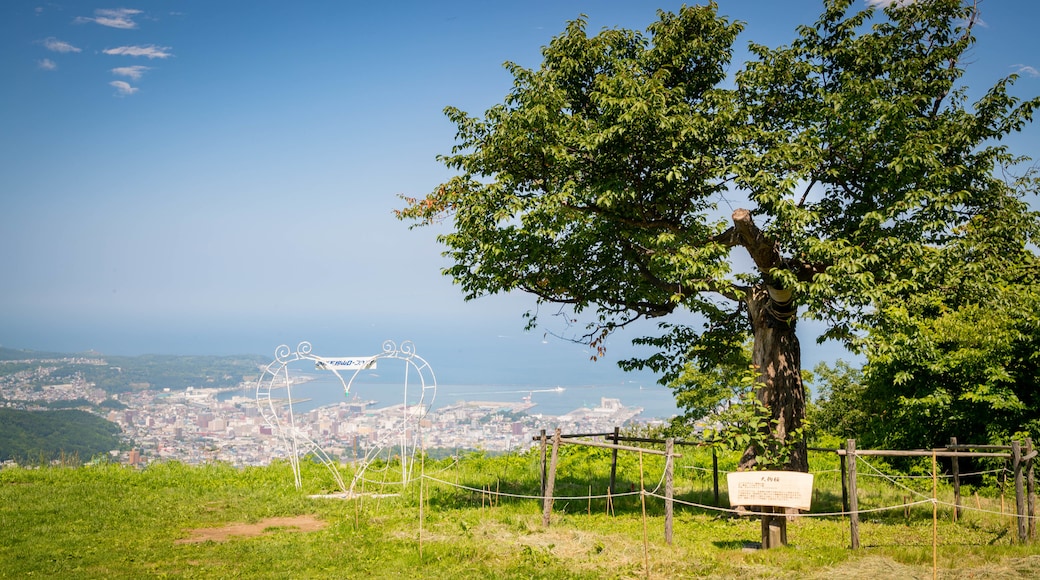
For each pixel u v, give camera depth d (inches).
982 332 773.9
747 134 554.3
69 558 414.0
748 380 472.7
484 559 423.2
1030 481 467.2
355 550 443.5
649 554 430.3
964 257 561.9
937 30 584.4
